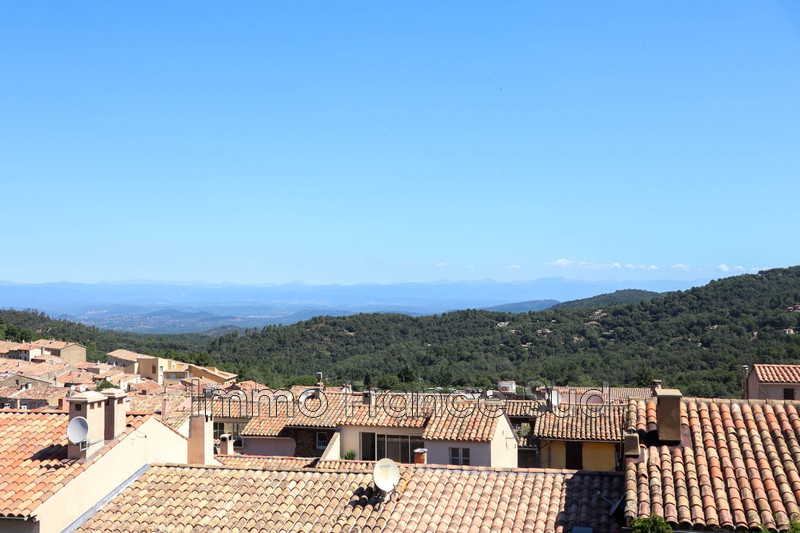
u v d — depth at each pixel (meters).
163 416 37.72
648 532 16.06
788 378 49.34
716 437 19.41
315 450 36.84
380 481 20.73
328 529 19.53
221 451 35.38
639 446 18.91
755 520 15.96
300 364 153.75
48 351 176.75
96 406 21.20
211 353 190.25
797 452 18.08
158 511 20.66
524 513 19.69
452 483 21.59
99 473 20.97
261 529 19.69
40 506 18.67
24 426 22.75
